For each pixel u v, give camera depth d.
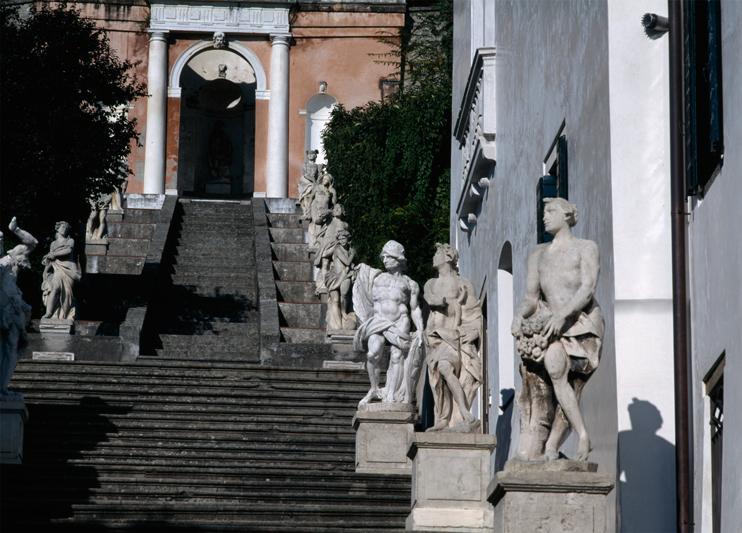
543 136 23.42
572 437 20.11
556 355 16.33
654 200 18.48
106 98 40.94
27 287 41.53
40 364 33.00
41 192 39.16
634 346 18.08
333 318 38.44
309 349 36.66
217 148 65.12
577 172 20.69
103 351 35.84
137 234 50.03
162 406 30.44
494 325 27.75
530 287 16.77
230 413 30.14
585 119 20.23
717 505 16.83
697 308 17.45
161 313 41.75
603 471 18.52
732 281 16.06
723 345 16.34
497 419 27.00
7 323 26.14
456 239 34.00
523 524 16.17
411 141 48.03
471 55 31.41
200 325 41.28
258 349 38.47
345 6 62.25
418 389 32.75
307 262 45.75
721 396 16.86
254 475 26.09
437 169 48.31
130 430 28.52
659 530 17.56
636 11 18.86
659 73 18.70
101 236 48.62
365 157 48.62
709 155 16.83
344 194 48.66
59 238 37.47
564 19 21.88
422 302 38.09
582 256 16.52
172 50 61.91
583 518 16.20
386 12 62.25
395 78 61.81
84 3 61.31
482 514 23.09
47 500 24.08
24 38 39.53
